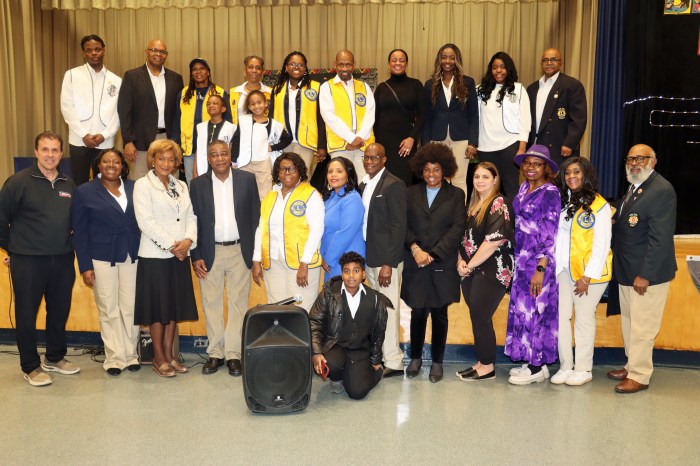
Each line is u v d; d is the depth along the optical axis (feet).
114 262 14.75
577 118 17.78
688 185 21.20
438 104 17.97
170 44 29.17
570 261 14.17
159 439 11.12
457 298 14.47
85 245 14.67
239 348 15.37
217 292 15.25
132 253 14.82
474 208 14.53
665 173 21.35
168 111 18.43
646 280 13.82
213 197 14.98
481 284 14.28
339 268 14.66
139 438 11.16
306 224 14.46
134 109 18.22
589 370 14.65
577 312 14.51
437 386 14.29
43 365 15.17
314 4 27.89
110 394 13.53
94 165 14.79
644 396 13.78
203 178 15.08
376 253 14.51
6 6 27.61
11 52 27.78
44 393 13.60
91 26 29.43
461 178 18.21
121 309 15.20
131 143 17.90
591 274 13.84
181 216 14.64
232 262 15.16
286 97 17.97
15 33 28.14
